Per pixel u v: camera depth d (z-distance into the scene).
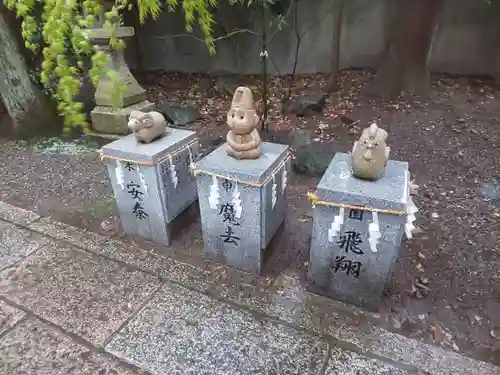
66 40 1.68
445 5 4.82
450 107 4.57
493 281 2.21
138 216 2.54
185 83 6.42
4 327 1.99
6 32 4.06
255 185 1.99
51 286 2.25
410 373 1.71
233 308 2.07
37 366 1.79
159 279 2.29
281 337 1.89
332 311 2.03
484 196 3.04
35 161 3.91
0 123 4.79
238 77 6.30
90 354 1.84
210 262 2.42
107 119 4.25
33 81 4.39
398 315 2.01
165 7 5.58
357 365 1.75
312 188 3.30
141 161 2.27
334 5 4.98
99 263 2.43
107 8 3.72
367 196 1.73
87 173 3.63
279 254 2.49
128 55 6.91
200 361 1.79
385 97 4.89
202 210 2.25
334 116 4.73
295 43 5.80
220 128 4.66
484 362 1.74
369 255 1.88
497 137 3.89
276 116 4.89
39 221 2.89
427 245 2.51
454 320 1.97
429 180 3.31
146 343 1.89
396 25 4.70
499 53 5.02
